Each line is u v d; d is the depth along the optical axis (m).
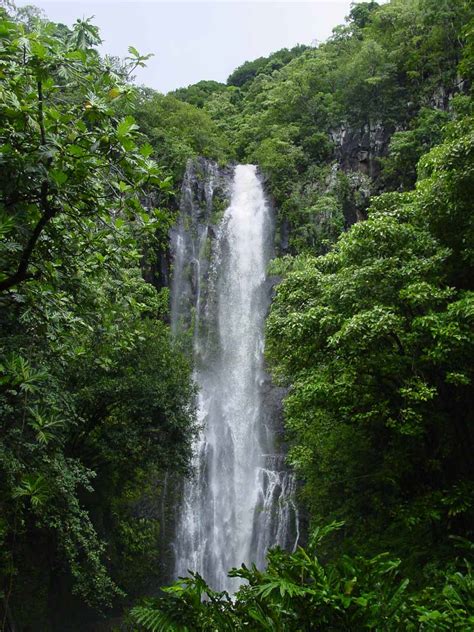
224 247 30.06
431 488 10.01
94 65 4.80
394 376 9.54
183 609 4.20
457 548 8.19
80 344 8.66
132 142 4.61
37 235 4.61
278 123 35.94
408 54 31.88
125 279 7.44
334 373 10.23
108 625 15.78
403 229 9.84
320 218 29.11
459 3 28.97
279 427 23.39
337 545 12.42
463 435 9.70
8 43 4.62
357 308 9.66
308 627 4.00
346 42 38.41
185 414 15.87
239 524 21.23
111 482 16.55
